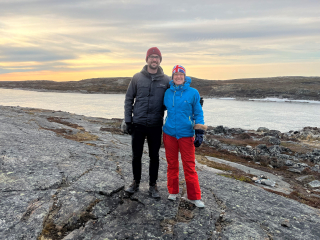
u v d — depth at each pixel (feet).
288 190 21.24
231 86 448.65
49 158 15.62
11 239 7.55
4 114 48.24
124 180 13.35
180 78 10.02
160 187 12.96
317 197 20.31
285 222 10.25
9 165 13.30
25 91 440.86
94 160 16.80
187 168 10.56
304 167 31.58
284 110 185.88
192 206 10.94
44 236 8.07
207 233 8.93
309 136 67.77
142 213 10.00
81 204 9.97
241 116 140.26
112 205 10.45
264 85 431.84
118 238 8.28
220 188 14.23
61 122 51.34
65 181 12.16
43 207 9.45
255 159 34.30
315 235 9.66
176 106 10.14
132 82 10.65
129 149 27.04
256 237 8.92
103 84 588.91
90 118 72.38
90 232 8.55
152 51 10.06
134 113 10.66
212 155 36.29
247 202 12.43
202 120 10.01
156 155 11.03
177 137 10.31
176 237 8.54
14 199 9.75
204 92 428.15
